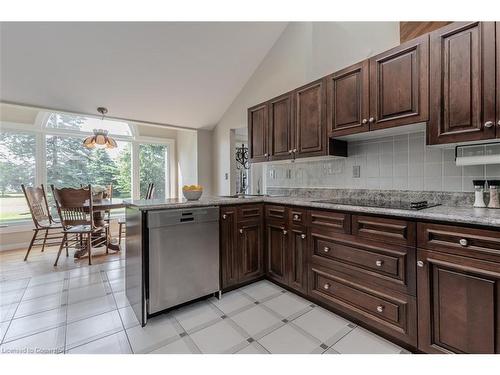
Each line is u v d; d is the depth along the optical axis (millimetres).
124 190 5277
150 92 3518
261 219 2486
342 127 2045
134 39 2727
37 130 4145
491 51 1327
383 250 1562
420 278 1395
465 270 1229
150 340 1602
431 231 1347
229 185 4395
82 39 2584
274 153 2668
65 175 4488
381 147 2178
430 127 1549
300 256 2125
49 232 4082
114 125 5125
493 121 1318
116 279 2615
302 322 1795
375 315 1615
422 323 1390
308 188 2809
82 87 3158
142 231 1784
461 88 1428
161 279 1845
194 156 4930
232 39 3094
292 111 2471
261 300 2133
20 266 3014
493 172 1629
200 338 1620
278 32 3203
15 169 3961
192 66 3277
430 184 1895
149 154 5613
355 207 1696
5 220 3863
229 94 4016
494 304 1146
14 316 1885
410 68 1636
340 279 1819
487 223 1148
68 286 2430
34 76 2850
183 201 2115
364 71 1886
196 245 2025
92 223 3172
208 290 2104
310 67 2869
